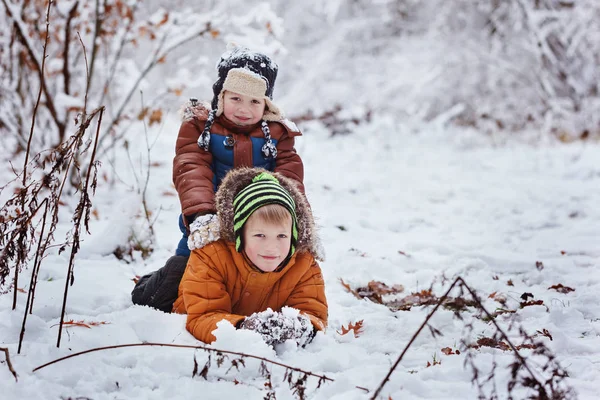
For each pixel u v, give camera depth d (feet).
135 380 7.52
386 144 36.27
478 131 42.52
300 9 47.03
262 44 19.25
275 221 8.63
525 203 21.40
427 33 48.88
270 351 8.00
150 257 13.19
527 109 42.78
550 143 38.27
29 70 19.29
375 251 14.98
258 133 10.39
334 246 15.15
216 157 10.24
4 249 7.90
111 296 10.30
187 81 20.06
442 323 10.03
